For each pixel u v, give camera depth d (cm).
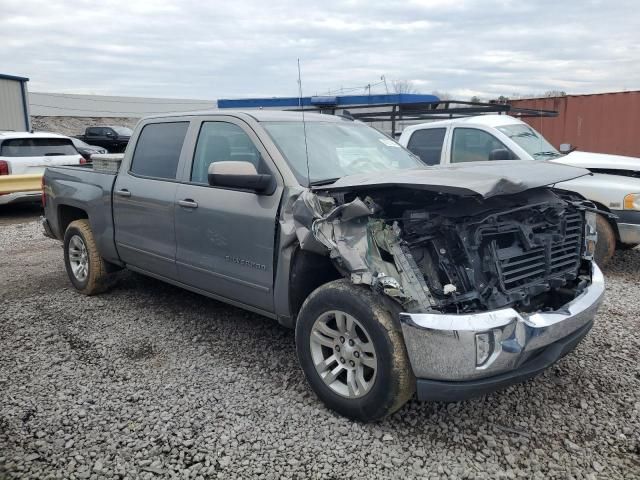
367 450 301
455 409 344
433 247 311
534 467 287
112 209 522
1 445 306
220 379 385
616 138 1205
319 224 318
